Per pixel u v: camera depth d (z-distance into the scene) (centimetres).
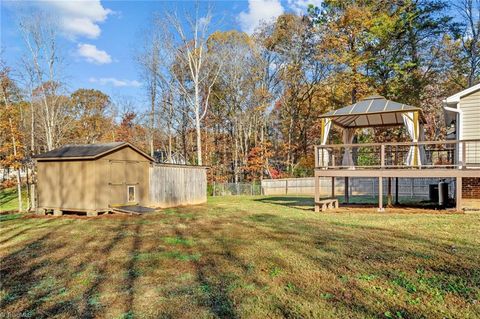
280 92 3098
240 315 361
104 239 784
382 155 1112
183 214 1237
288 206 1442
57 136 2311
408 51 2383
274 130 3378
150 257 608
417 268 498
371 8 2377
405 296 399
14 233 909
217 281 470
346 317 349
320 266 525
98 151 1259
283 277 479
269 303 390
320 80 2808
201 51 2344
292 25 2816
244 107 3050
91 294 436
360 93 2402
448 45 2325
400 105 1145
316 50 2652
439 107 2558
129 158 1385
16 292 451
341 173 1162
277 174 2911
